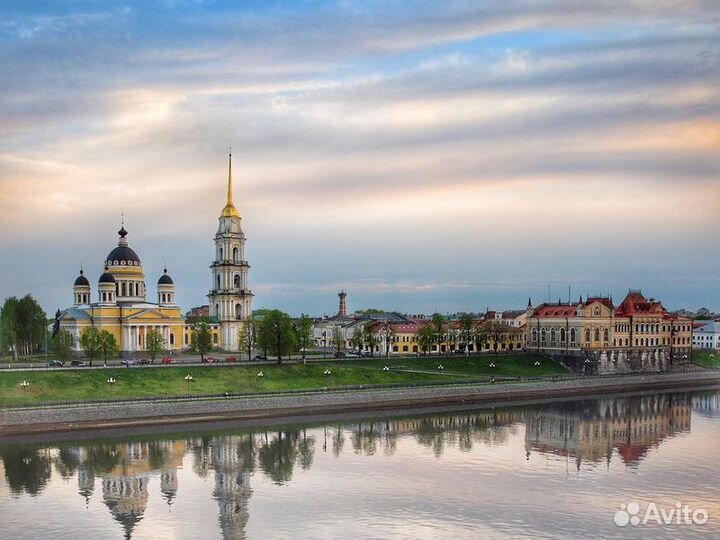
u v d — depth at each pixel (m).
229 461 124.56
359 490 107.38
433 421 166.50
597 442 141.62
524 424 162.88
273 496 104.50
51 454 128.75
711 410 187.62
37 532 90.62
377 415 174.88
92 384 172.88
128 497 104.25
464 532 90.19
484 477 114.50
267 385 190.38
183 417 159.50
